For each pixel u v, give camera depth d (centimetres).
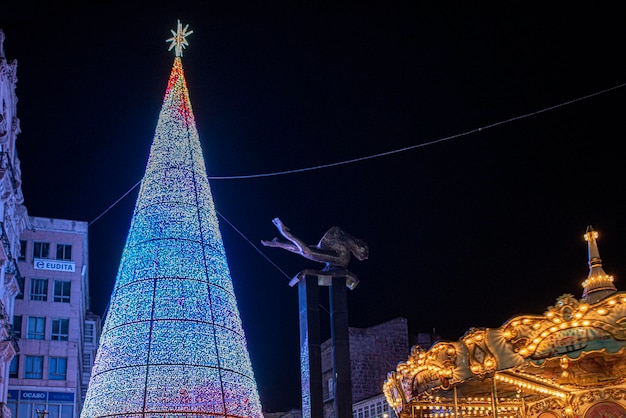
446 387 2170
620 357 2347
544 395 2727
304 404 2977
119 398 3053
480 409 2900
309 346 3028
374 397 5044
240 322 3450
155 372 3081
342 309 3117
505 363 1975
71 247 5975
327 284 3203
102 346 3238
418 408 2848
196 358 3145
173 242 3366
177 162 3588
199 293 3291
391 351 5450
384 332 5484
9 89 4681
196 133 3769
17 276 4862
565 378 2495
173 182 3528
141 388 3053
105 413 3048
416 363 2239
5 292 4647
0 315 4197
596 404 2514
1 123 4331
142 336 3156
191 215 3472
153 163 3600
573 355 1953
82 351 6850
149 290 3253
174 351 3128
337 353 3038
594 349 1944
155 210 3453
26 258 5812
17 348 4678
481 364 2008
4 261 4391
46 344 5631
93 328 7388
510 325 1956
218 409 3095
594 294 2191
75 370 5634
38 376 5531
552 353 1964
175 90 3831
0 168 4238
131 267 3344
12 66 4716
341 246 3250
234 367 3250
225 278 3453
